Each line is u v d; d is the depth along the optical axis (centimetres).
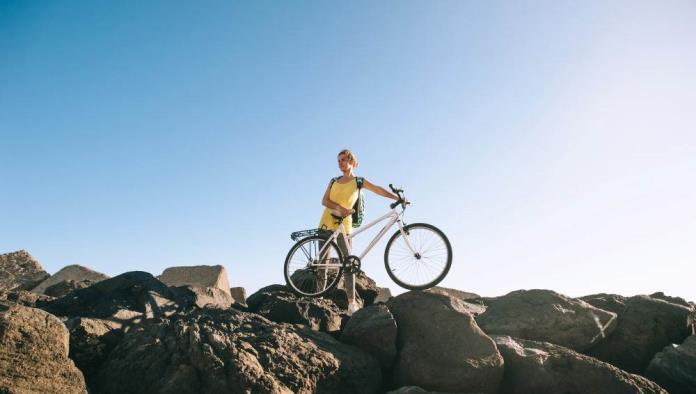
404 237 697
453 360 612
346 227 699
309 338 621
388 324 641
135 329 617
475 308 891
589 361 628
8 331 475
